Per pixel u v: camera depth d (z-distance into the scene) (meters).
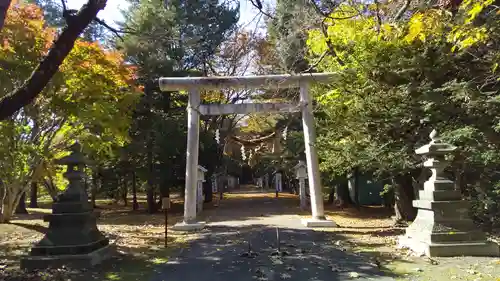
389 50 10.82
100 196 32.56
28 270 8.27
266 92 19.61
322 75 13.17
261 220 18.05
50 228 8.98
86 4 6.58
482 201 10.59
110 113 13.32
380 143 11.73
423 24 6.23
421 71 10.62
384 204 23.73
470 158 9.85
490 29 7.17
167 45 21.22
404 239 9.77
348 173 19.14
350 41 11.30
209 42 15.30
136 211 25.91
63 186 23.05
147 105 22.92
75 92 13.19
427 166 9.34
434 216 8.64
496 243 8.63
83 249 8.80
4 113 6.02
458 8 6.80
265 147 32.97
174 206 28.39
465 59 10.07
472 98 9.32
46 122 15.39
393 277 6.88
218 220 18.56
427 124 10.73
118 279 7.38
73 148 9.70
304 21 9.44
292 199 32.94
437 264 7.65
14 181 15.79
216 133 27.19
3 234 14.07
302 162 24.06
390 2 8.11
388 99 11.37
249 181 67.12
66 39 6.42
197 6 13.48
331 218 18.39
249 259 8.91
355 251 9.54
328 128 13.40
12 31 11.73
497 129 9.14
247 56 26.16
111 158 21.72
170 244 11.62
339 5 7.91
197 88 16.27
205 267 8.24
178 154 23.52
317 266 7.99
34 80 6.20
